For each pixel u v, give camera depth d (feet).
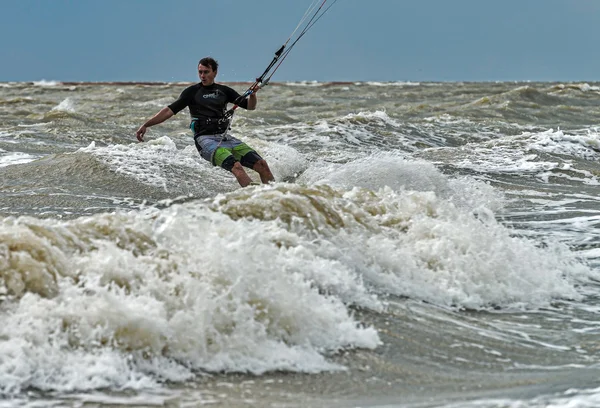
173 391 43.24
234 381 45.32
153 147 135.64
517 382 48.55
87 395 41.83
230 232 60.39
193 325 47.83
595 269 78.13
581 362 53.11
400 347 53.16
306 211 70.59
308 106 274.57
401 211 76.79
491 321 61.05
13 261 49.39
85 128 182.29
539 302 66.59
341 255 65.26
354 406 43.29
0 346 43.70
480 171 136.56
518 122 222.69
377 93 340.80
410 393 45.93
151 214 64.69
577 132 198.18
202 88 103.45
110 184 107.45
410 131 190.19
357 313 57.57
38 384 42.34
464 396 45.80
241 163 102.53
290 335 51.13
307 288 55.88
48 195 99.40
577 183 131.13
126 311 46.37
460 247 70.69
